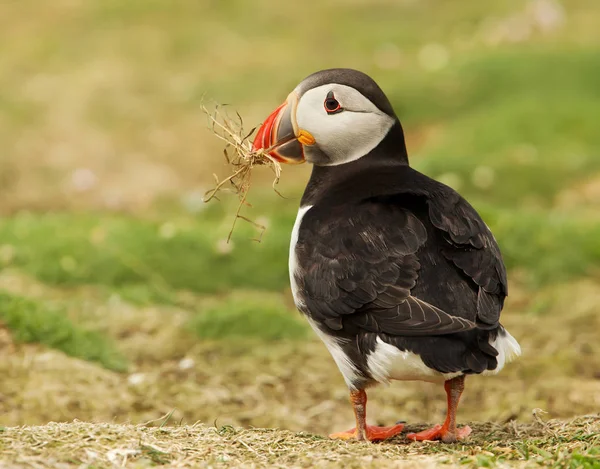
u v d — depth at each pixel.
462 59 24.34
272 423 9.49
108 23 29.02
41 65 26.05
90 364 10.35
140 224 14.84
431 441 7.39
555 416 9.55
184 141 21.80
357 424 7.46
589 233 14.11
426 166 18.20
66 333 10.59
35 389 9.49
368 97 8.09
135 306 12.23
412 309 6.63
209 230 14.48
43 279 13.02
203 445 6.60
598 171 18.09
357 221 7.20
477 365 6.46
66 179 20.16
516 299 13.09
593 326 11.94
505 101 22.20
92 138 21.81
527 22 26.98
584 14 28.98
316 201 7.98
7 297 10.89
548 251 13.78
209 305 12.67
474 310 6.71
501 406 9.85
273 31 28.97
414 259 6.89
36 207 18.92
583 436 7.04
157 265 13.39
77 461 5.94
